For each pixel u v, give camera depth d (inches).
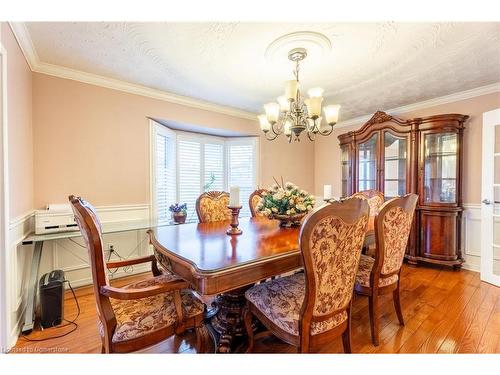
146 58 89.8
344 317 52.4
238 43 79.5
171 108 128.8
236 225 70.8
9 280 63.2
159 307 51.0
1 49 59.6
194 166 159.0
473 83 110.4
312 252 42.5
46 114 95.0
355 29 71.3
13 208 69.8
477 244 119.6
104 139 109.0
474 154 119.5
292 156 182.2
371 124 142.9
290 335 47.9
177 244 60.6
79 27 71.6
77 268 103.1
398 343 65.7
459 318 78.0
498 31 71.7
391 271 69.5
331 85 111.8
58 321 75.3
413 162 125.6
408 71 98.0
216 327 70.4
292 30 72.3
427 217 122.7
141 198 120.3
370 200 107.7
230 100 136.1
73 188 101.4
